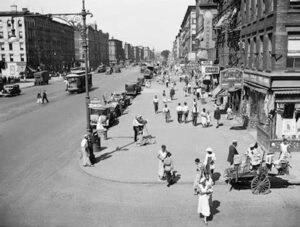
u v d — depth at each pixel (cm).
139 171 1802
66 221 1257
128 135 2666
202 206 1227
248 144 2322
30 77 9381
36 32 9900
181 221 1250
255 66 2781
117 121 3312
